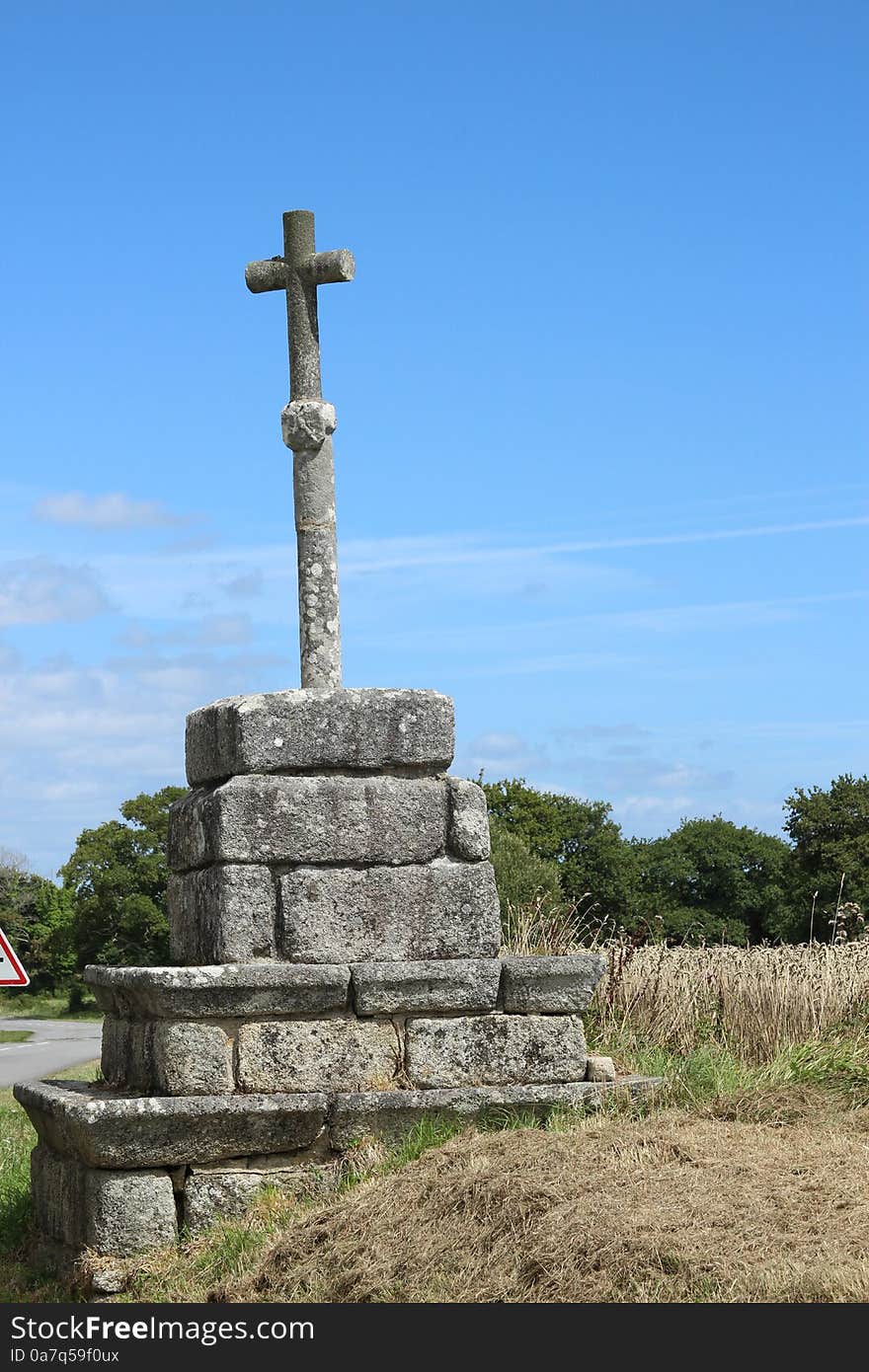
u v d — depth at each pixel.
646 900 58.88
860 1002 12.29
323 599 9.43
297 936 8.66
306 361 9.63
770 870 58.88
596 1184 7.30
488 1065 8.78
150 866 60.03
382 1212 7.46
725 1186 7.29
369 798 8.85
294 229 9.73
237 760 8.78
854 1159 7.77
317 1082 8.54
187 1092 8.37
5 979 12.09
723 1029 12.19
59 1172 8.96
